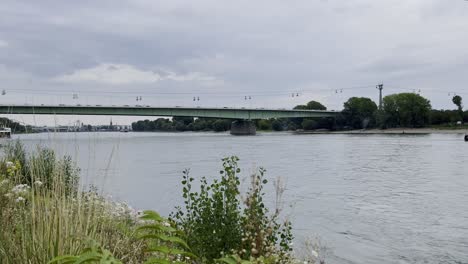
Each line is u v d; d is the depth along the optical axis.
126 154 64.19
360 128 188.25
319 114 170.88
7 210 5.59
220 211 7.04
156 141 117.31
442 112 180.00
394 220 17.77
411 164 45.66
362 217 18.17
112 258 2.81
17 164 7.12
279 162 49.53
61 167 5.18
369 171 39.28
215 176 33.59
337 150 72.38
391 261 12.35
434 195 24.62
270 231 6.35
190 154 63.53
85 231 4.65
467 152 62.66
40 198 4.89
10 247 4.29
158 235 3.31
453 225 16.92
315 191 26.23
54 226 4.29
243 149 76.12
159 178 32.50
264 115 141.50
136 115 115.06
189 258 6.02
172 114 119.75
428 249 13.55
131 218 8.47
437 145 83.56
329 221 17.31
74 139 6.46
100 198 6.09
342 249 13.24
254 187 7.07
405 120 175.62
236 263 3.51
